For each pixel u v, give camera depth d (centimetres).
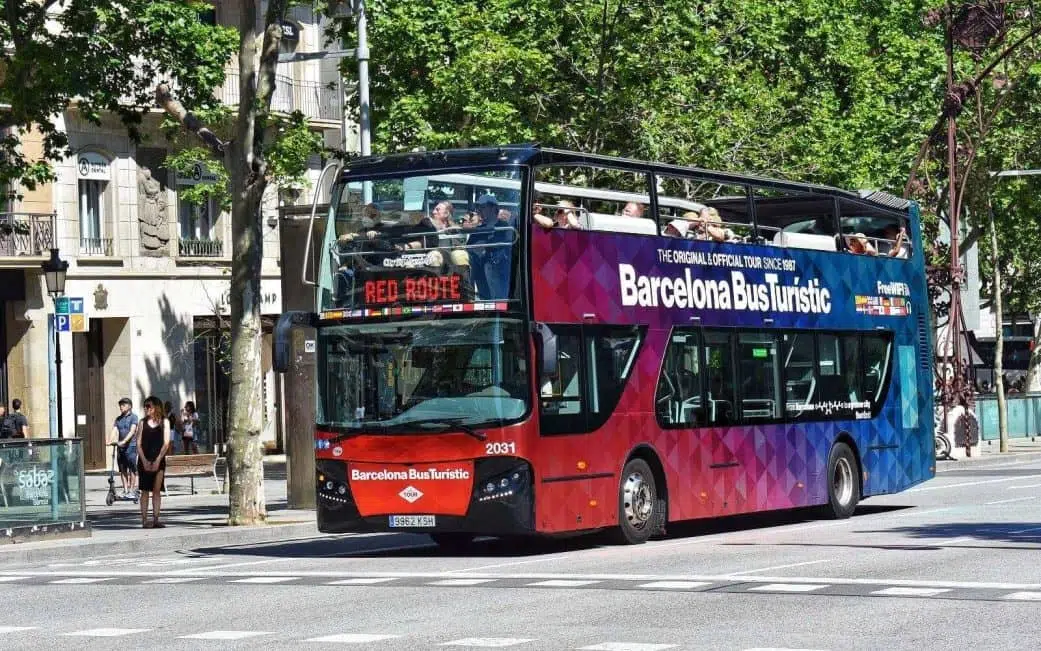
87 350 5966
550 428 2505
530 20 4675
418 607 1812
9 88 3531
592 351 2602
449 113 4612
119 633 1652
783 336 3094
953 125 5728
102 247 5916
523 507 2462
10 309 5722
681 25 4650
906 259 3591
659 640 1491
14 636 1661
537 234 2512
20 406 5288
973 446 5841
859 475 3316
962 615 1625
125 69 3672
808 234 3234
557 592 1923
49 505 3048
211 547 3081
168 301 6125
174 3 3719
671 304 2797
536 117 4625
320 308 2616
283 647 1509
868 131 6153
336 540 3173
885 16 6919
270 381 6562
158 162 6106
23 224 4422
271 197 6219
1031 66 6066
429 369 2522
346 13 4866
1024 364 11094
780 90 5328
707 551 2481
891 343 3472
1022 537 2559
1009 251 7356
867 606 1711
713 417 2881
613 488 2633
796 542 2614
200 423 6247
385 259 2569
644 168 2775
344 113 4853
